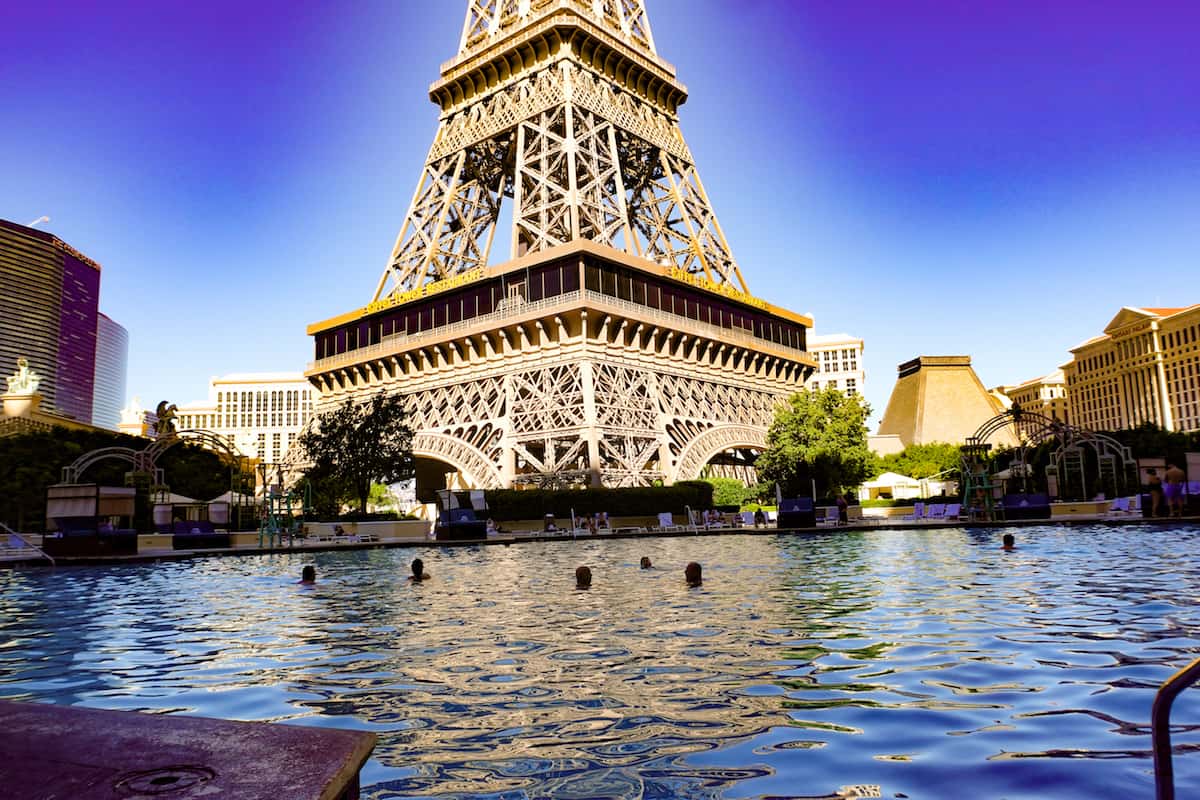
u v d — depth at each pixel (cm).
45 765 291
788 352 9562
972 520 4541
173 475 6888
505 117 8569
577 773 565
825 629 1137
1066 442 5422
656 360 7881
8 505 6322
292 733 327
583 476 6588
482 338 7881
